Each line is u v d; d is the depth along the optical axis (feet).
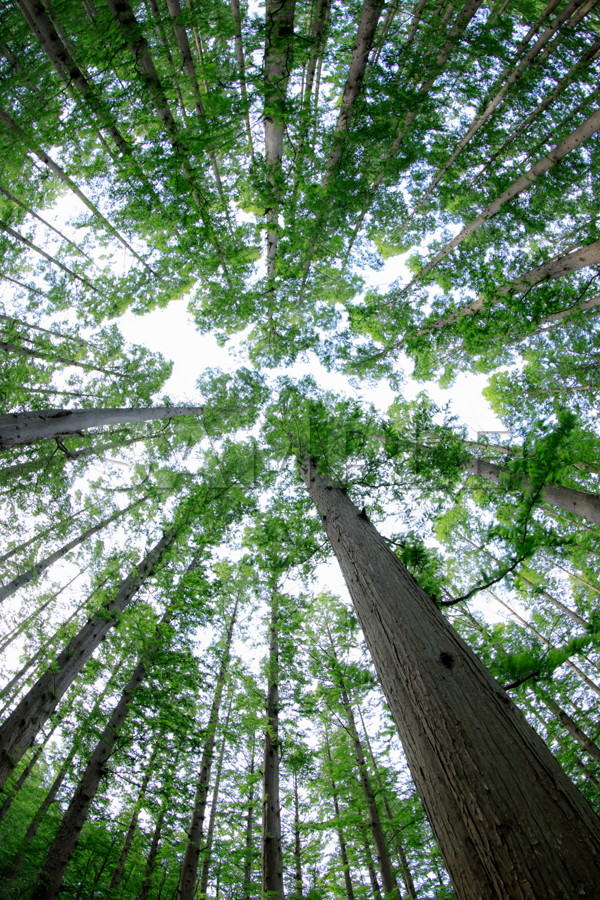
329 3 26.08
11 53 22.81
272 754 29.19
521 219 35.12
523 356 43.29
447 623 9.94
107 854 34.04
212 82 25.14
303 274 38.14
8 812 29.78
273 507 29.94
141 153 27.04
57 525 38.22
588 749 29.55
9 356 35.68
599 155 30.86
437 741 7.21
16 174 28.17
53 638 30.45
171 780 25.32
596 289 33.76
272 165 27.61
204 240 30.94
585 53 26.76
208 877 39.32
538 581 39.42
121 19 21.81
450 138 34.71
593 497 24.03
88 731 26.37
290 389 37.24
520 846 5.36
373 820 27.45
